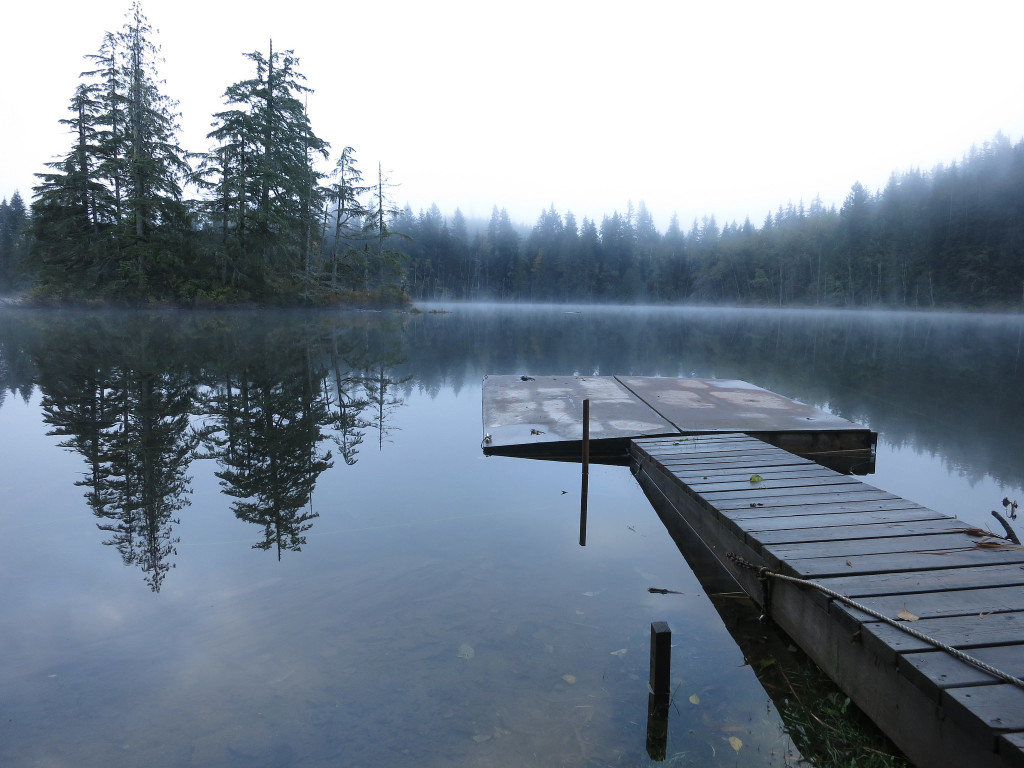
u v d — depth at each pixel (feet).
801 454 24.54
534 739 7.52
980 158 313.12
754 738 7.67
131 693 8.33
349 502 16.99
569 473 20.86
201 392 35.35
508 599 11.23
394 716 7.89
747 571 11.76
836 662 8.71
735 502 14.24
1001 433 28.66
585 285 341.41
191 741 7.40
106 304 102.89
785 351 77.20
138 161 102.27
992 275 234.58
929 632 7.66
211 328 85.66
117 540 13.87
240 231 110.11
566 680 8.71
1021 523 16.19
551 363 59.98
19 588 11.42
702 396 33.24
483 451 23.24
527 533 14.84
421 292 298.76
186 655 9.25
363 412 31.04
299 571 12.28
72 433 24.68
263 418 28.48
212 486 18.24
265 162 107.96
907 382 46.93
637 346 83.51
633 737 7.61
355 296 143.43
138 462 20.61
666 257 356.59
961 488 19.97
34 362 46.60
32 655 9.23
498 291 339.98
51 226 103.86
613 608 10.98
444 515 16.08
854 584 9.29
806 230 316.81
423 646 9.55
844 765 7.19
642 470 21.21
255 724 7.73
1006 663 6.95
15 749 7.21
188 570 12.30
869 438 24.47
